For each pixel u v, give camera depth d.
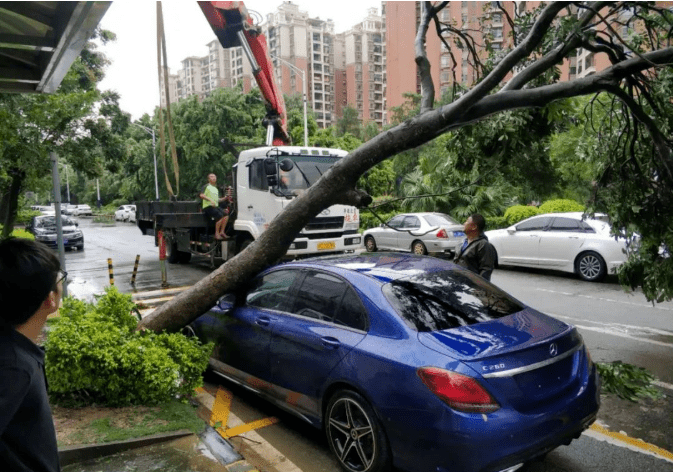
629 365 4.88
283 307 4.66
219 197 14.14
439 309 3.84
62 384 4.48
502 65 3.86
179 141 37.28
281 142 13.06
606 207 4.91
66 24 2.95
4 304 1.54
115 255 20.02
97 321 4.99
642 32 4.81
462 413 3.06
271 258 5.09
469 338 3.46
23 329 1.60
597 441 4.31
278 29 124.06
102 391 4.65
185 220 13.57
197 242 14.18
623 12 4.28
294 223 4.98
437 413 3.13
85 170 13.84
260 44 12.06
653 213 4.68
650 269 4.94
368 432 3.60
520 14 5.10
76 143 13.26
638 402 5.09
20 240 1.63
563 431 3.31
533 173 5.60
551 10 3.60
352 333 3.86
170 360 4.80
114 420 4.35
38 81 3.99
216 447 4.08
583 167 17.11
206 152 36.12
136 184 47.38
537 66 4.16
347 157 4.78
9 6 2.98
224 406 5.14
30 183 11.24
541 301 9.88
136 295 11.21
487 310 3.97
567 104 4.39
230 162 36.41
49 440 1.62
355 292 4.05
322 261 4.79
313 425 4.16
